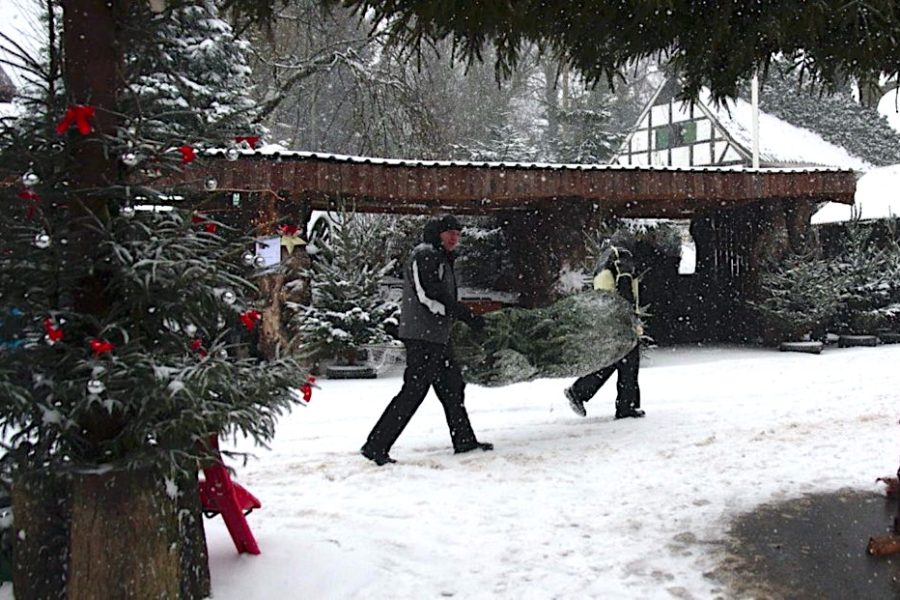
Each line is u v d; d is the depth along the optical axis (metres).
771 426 7.08
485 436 7.29
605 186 13.25
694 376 11.34
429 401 9.53
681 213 17.58
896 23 3.92
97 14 3.02
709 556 4.02
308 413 8.93
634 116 38.59
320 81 24.55
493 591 3.66
